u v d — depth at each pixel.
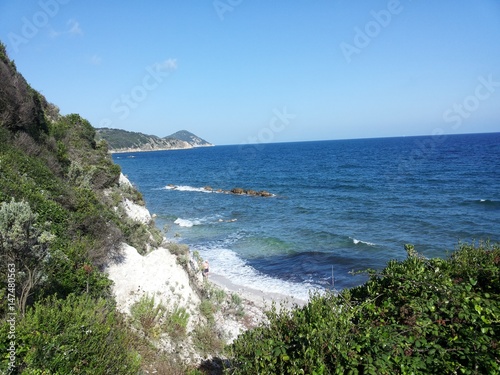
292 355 4.53
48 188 11.71
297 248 26.28
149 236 15.16
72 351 5.17
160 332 9.55
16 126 14.72
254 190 57.75
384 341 4.31
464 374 3.89
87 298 7.59
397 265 6.26
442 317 4.82
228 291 17.64
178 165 111.50
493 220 32.28
